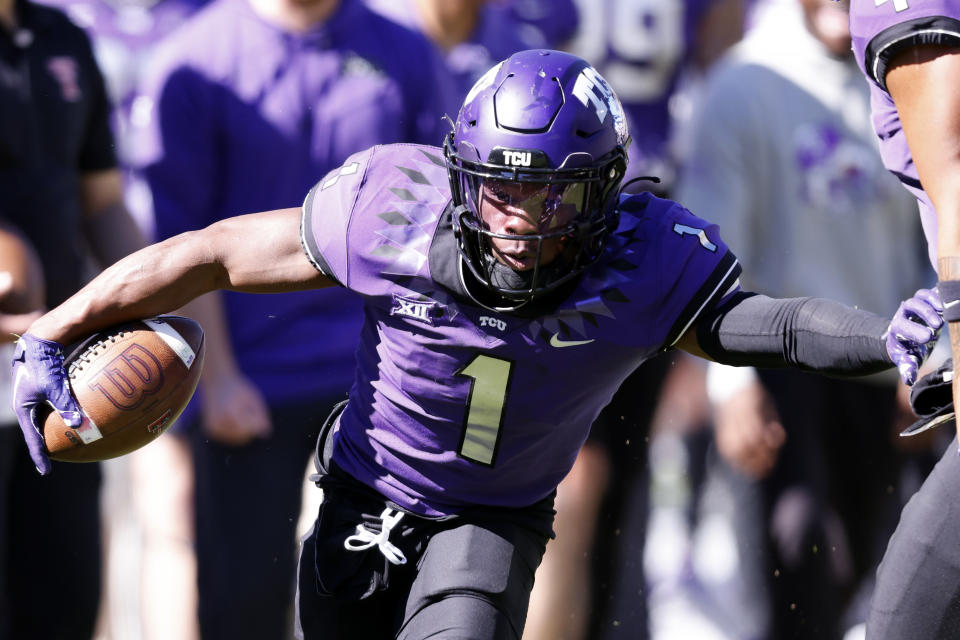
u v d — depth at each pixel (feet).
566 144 37.52
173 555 59.77
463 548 40.63
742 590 67.62
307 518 59.67
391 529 41.65
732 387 64.34
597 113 38.29
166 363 42.22
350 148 58.85
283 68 58.49
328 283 40.83
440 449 40.86
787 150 62.64
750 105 62.64
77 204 58.75
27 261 52.65
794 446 63.16
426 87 60.34
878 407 63.26
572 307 38.50
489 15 68.90
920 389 37.81
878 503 64.23
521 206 37.50
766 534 63.98
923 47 35.73
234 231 41.04
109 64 69.62
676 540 81.15
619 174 38.65
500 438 40.24
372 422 41.81
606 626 65.26
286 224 40.81
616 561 65.57
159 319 42.96
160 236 58.59
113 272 41.29
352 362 59.77
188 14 71.31
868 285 63.36
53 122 57.21
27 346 41.78
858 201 62.75
